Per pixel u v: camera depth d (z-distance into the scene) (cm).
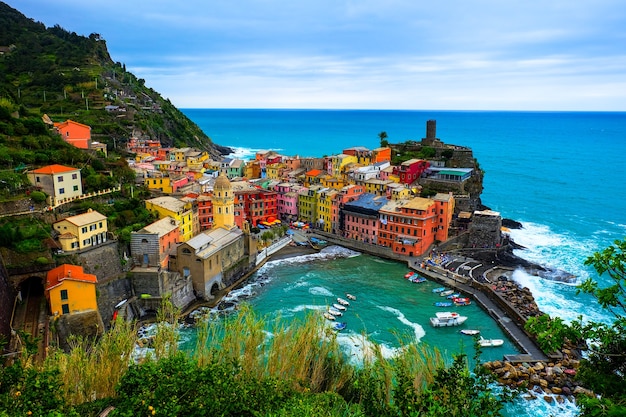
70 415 4050
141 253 11394
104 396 5194
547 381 8488
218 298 12031
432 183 19512
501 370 8756
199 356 5575
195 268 11850
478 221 15925
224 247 12812
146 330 10281
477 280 13000
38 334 8381
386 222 15812
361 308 11469
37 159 12975
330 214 17812
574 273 13875
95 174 13738
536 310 11062
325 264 14825
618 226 19262
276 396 4659
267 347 7250
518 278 13400
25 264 9600
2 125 13700
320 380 5544
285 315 10906
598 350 3519
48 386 4234
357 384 4938
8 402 3931
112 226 11931
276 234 16875
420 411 3653
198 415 4209
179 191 16562
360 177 19775
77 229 10381
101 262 10631
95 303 9538
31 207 11038
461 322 10712
